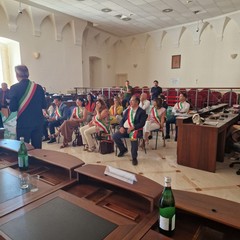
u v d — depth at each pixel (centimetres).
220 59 820
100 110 398
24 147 190
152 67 1041
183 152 332
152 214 109
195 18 799
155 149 419
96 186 149
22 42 703
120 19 810
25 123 266
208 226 105
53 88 814
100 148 396
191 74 912
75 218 102
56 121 484
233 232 101
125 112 368
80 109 459
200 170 316
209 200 112
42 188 132
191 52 900
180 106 470
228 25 781
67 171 170
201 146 314
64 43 835
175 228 104
